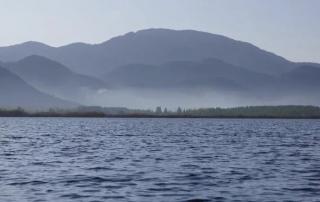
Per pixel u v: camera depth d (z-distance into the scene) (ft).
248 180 188.96
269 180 188.96
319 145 386.93
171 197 156.04
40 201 148.15
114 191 164.55
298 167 230.68
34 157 272.10
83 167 226.58
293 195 159.22
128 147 352.08
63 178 190.70
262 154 300.20
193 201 150.71
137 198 154.10
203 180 188.75
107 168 223.30
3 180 184.75
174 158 270.87
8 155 283.79
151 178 192.54
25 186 172.14
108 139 456.45
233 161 257.14
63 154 291.79
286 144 397.19
